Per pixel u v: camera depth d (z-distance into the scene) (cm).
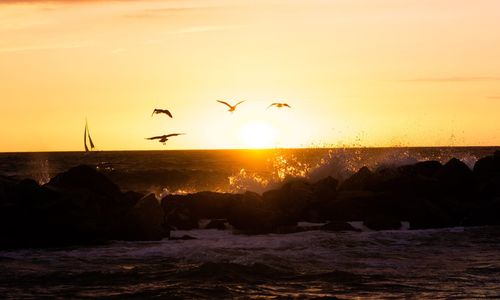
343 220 4328
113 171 10688
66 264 2988
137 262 3019
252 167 14250
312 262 3008
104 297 2430
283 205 4406
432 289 2547
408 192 4559
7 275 2761
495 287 2578
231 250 3278
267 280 2678
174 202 4541
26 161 18788
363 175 4850
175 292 2486
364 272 2827
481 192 4622
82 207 3675
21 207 3572
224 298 2417
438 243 3525
